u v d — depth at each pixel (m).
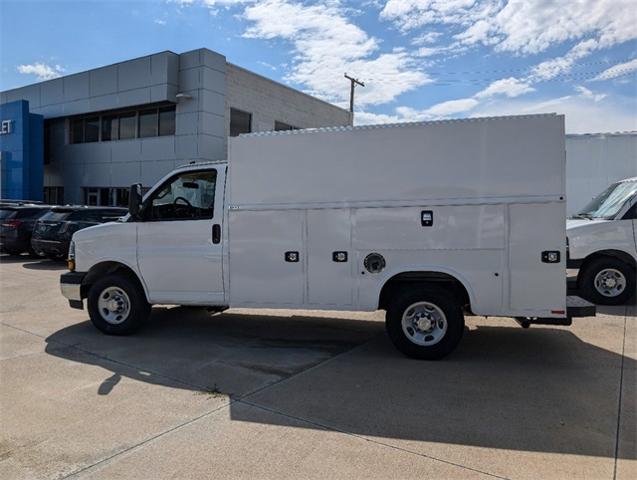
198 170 6.46
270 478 3.17
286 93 27.81
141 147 24.11
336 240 5.80
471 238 5.42
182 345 6.34
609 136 12.66
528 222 5.29
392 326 5.68
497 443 3.62
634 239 8.30
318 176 5.84
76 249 6.96
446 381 4.95
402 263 5.60
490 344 6.32
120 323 6.77
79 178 26.95
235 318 7.93
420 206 5.53
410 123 5.55
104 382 4.96
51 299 9.48
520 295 5.34
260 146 6.05
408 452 3.50
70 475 3.21
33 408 4.31
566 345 6.24
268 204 6.03
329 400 4.47
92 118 26.42
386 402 4.41
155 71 22.53
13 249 16.27
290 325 7.45
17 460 3.41
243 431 3.85
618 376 5.06
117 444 3.64
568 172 12.89
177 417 4.11
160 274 6.52
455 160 5.44
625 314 7.91
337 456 3.45
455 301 5.57
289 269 5.98
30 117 26.64
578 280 8.60
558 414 4.12
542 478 3.15
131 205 6.56
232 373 5.23
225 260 6.23
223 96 23.08
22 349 6.15
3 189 27.12
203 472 3.24
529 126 5.27
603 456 3.42
